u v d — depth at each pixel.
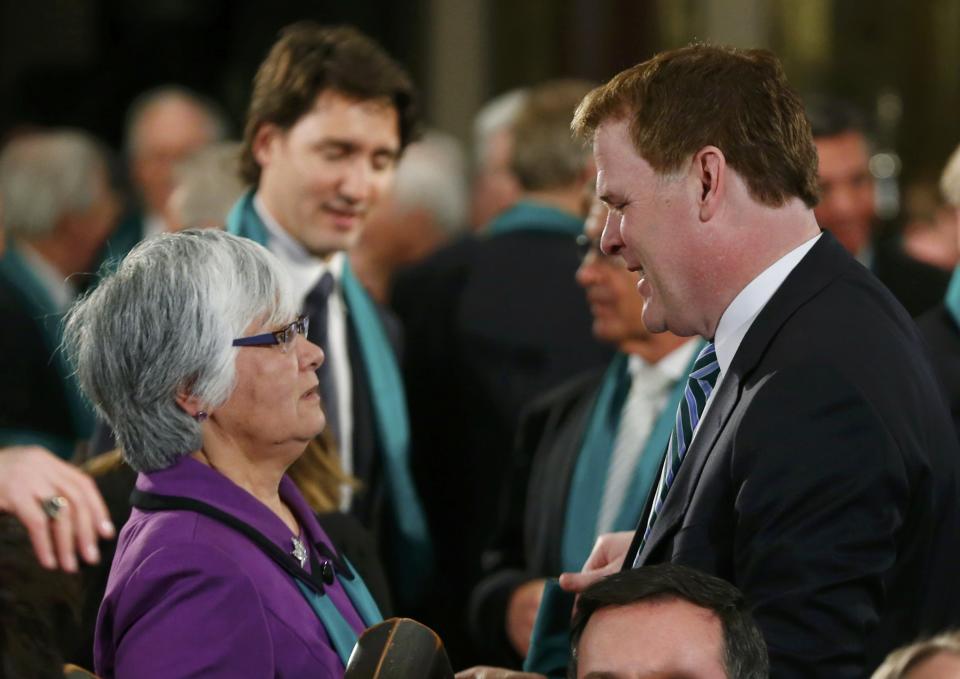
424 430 11.89
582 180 12.07
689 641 5.42
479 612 9.44
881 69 21.06
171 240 6.59
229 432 6.59
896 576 6.50
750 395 6.42
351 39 9.79
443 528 11.84
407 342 12.02
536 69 22.88
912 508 6.44
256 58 25.16
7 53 26.77
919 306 11.84
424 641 5.79
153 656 6.07
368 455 10.10
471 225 19.84
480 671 7.08
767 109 6.56
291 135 9.73
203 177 11.37
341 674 6.49
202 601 6.16
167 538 6.30
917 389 6.50
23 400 12.01
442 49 23.66
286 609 6.39
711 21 21.31
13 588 5.60
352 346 10.28
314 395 6.71
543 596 7.27
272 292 6.55
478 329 11.72
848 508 6.19
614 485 9.13
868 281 6.71
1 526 5.89
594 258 9.20
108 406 6.52
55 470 6.74
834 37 21.02
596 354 11.69
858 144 11.96
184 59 25.22
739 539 6.32
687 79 6.58
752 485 6.28
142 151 19.28
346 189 9.70
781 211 6.60
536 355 11.63
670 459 6.87
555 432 9.67
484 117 18.62
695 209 6.57
